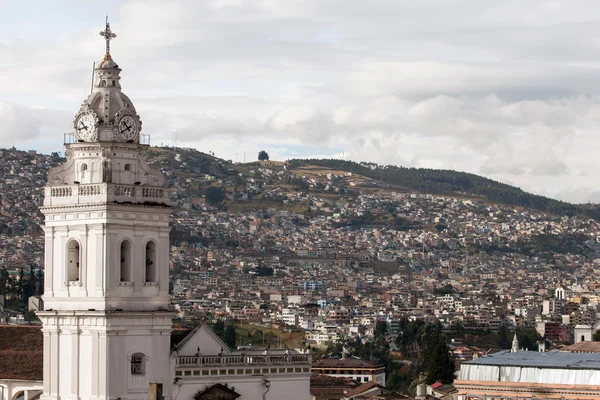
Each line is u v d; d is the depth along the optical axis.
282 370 166.50
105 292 151.25
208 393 159.25
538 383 163.88
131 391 153.00
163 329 156.25
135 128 157.88
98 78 158.88
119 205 152.38
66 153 159.50
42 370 165.50
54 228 156.50
